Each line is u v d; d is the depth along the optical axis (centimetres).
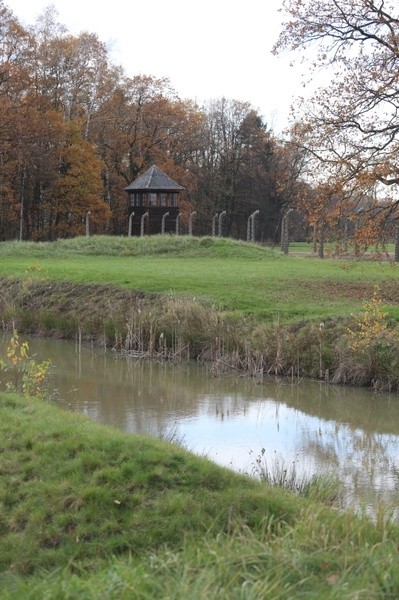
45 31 6347
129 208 6053
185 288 2727
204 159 7925
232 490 938
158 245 4294
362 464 1302
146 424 1515
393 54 2427
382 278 3036
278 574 594
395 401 1744
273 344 2031
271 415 1625
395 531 761
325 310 2305
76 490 941
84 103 6669
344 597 560
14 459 1029
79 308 2692
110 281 2883
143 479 959
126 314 2442
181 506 903
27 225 6425
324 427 1547
